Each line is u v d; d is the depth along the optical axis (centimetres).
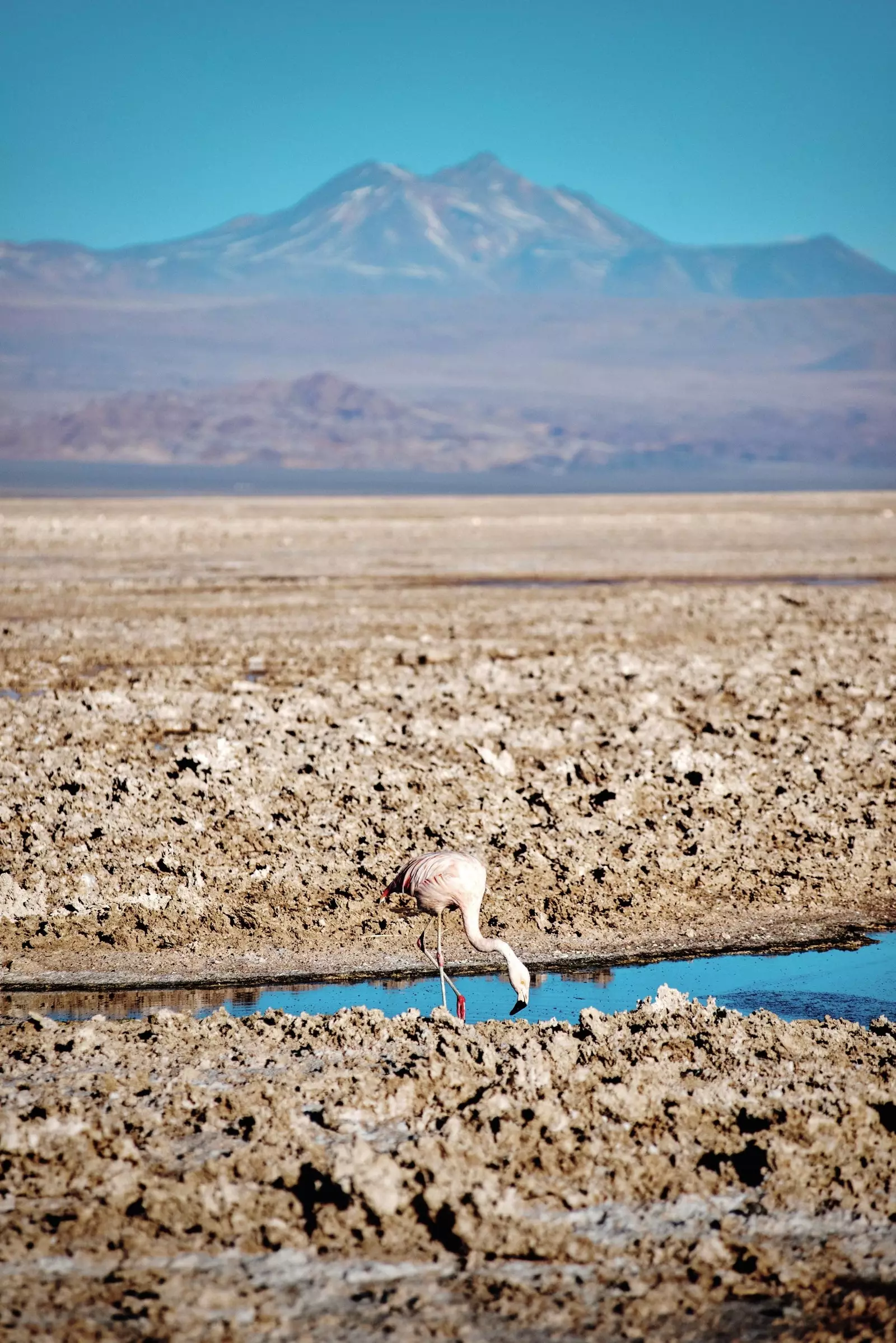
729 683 7594
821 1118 2523
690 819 4809
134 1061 2866
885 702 7138
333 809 4828
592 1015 3056
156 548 16738
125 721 6325
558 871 4288
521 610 11075
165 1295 2019
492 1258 2144
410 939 3800
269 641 9231
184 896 3934
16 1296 2009
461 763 5547
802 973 3631
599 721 6488
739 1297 2055
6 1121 2514
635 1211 2286
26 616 10506
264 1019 3128
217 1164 2358
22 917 3825
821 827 4738
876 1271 2125
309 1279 2078
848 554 16938
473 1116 2553
